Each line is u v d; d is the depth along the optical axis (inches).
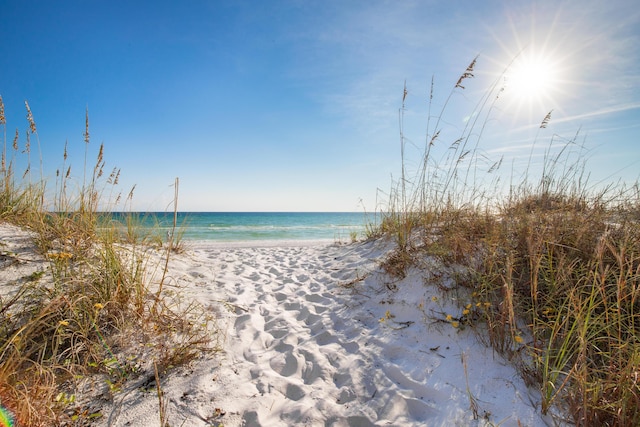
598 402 63.6
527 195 161.8
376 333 107.8
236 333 111.0
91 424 65.8
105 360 80.4
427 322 105.9
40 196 140.6
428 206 187.2
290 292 157.2
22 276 103.5
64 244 121.4
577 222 119.2
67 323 80.7
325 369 91.6
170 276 146.9
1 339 76.3
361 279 152.3
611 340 76.8
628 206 138.9
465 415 70.9
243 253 259.6
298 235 567.8
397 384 84.1
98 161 137.2
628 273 79.3
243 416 72.6
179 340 96.7
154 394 75.7
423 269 132.1
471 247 127.3
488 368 83.5
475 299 105.3
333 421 72.9
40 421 62.6
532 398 72.9
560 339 82.1
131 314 100.3
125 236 167.3
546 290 97.0
